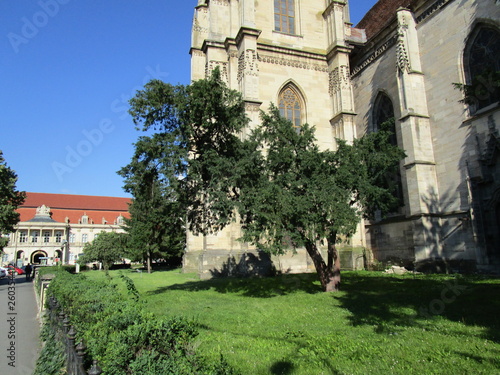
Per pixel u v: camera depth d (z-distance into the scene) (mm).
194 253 32344
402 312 11945
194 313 13047
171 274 33938
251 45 29531
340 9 33906
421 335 9148
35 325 13789
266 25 33469
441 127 25250
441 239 24625
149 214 41875
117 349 4828
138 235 42938
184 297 17266
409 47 27078
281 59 32812
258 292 18625
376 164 17531
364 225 31594
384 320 11023
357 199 17391
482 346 7965
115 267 60500
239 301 15820
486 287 16219
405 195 27078
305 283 21656
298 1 35156
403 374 6715
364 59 33156
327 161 17203
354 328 10266
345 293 16609
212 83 17828
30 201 104812
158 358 4902
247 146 17906
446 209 24547
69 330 6285
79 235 102875
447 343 8344
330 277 17938
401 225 27266
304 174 16828
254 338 9500
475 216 22281
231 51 31312
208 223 19266
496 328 9430
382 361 7441
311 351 8203
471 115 23250
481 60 22844
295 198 15312
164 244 43844
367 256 30094
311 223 15398
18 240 96875
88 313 7617
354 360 7582
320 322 11219
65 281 13570
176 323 5660
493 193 21453
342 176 16469
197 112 17719
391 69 29562
